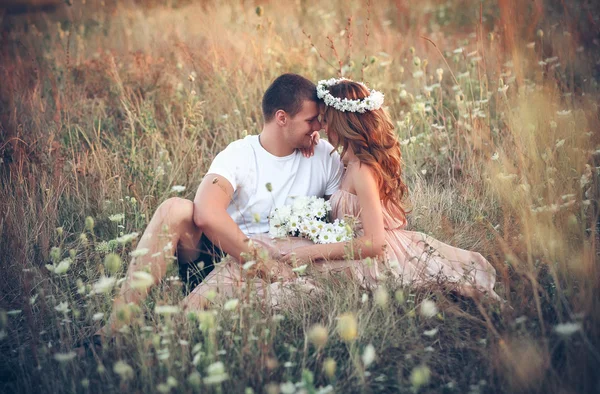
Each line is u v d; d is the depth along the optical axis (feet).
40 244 10.85
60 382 7.27
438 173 13.53
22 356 7.78
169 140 14.42
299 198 10.18
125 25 23.29
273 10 25.73
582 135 12.50
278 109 9.98
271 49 18.49
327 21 23.86
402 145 13.80
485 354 7.44
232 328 7.94
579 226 9.92
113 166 13.44
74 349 8.09
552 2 20.01
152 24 23.73
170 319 7.97
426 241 10.20
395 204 10.38
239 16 24.17
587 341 6.97
